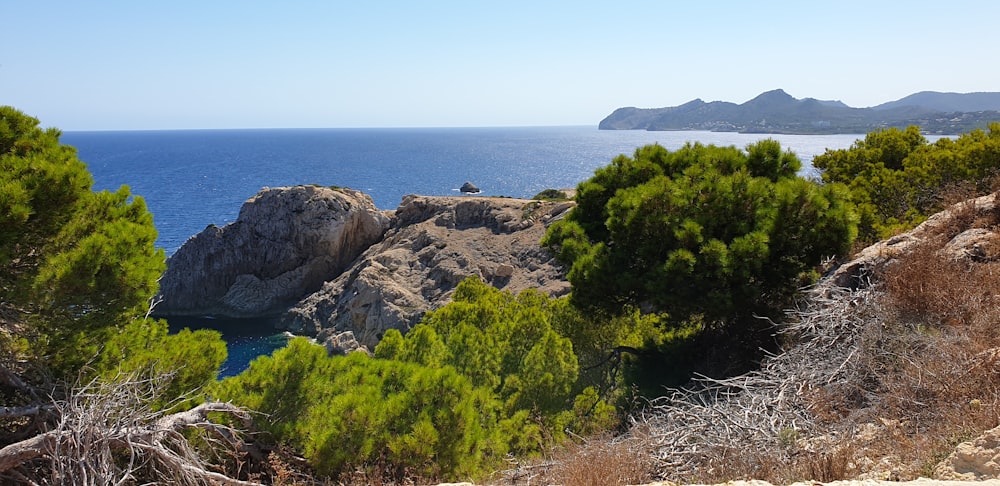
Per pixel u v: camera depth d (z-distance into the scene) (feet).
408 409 28.96
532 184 492.95
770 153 51.85
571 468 23.31
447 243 167.12
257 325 159.63
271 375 30.12
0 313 26.73
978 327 26.27
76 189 27.12
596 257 47.93
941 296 29.63
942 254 34.78
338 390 31.01
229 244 172.86
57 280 25.70
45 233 27.37
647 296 46.73
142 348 30.17
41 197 25.72
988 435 17.52
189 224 275.18
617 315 48.80
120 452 25.52
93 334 28.30
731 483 17.70
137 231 29.94
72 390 23.73
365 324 144.15
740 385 28.91
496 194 425.69
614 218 46.91
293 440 29.17
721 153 52.21
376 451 27.89
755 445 22.16
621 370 50.19
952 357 24.20
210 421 28.71
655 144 57.67
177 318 165.07
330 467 27.32
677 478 22.30
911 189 66.39
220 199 363.56
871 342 28.14
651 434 25.75
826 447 20.88
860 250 47.96
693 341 49.65
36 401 25.67
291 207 175.52
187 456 24.73
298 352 31.01
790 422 24.22
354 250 183.73
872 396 24.88
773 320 42.96
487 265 153.89
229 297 169.27
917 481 15.75
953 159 64.64
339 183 481.87
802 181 45.60
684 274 42.16
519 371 42.88
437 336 44.04
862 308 31.35
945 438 19.17
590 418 37.47
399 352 41.32
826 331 30.94
